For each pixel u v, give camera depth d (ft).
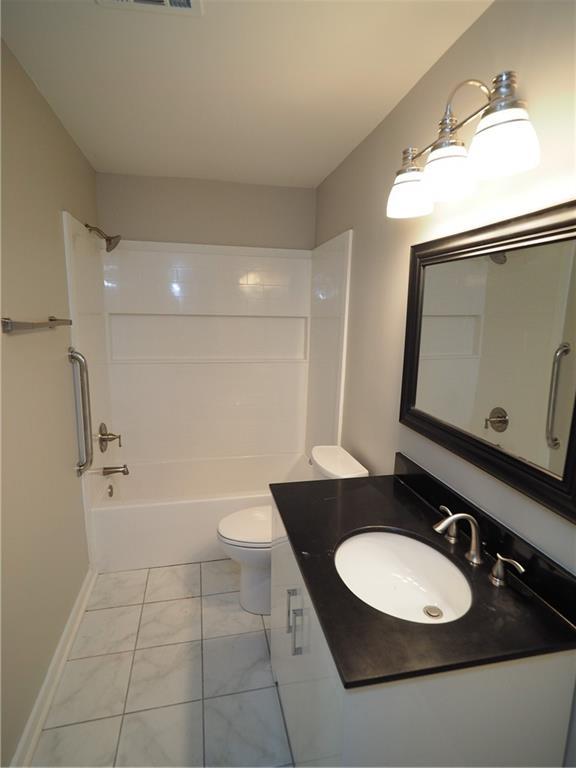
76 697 5.12
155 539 7.70
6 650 4.07
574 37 2.85
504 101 2.85
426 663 2.67
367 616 3.06
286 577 4.37
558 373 3.00
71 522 6.24
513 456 3.45
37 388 4.95
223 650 5.88
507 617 3.06
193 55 4.45
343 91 5.16
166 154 7.43
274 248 9.44
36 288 5.05
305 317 9.89
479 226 3.88
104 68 4.70
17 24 3.92
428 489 4.79
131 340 9.29
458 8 3.67
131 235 8.86
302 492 5.09
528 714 2.98
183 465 9.87
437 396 4.59
